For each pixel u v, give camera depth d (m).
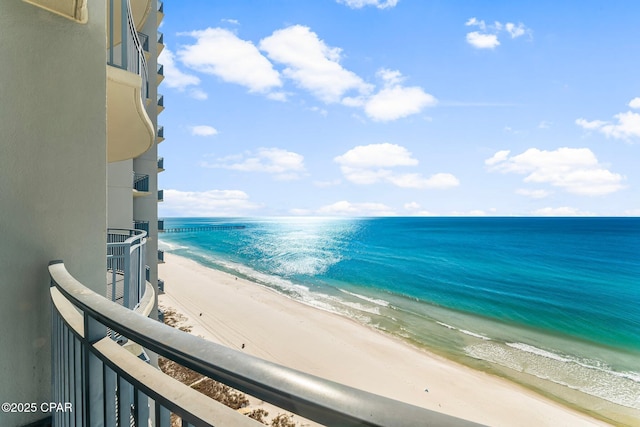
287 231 133.38
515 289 38.09
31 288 2.00
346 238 94.44
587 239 81.00
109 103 4.03
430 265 52.12
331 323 24.84
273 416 11.64
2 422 1.87
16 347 1.93
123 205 12.02
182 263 55.34
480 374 17.78
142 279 4.21
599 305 32.38
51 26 2.14
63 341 1.58
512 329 25.47
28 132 2.02
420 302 32.59
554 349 21.69
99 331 1.21
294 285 39.22
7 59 1.94
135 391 0.91
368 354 19.41
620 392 16.20
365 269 48.97
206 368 0.69
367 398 0.48
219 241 96.75
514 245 73.38
